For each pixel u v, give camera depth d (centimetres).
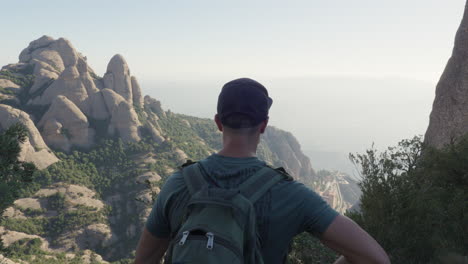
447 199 984
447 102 3052
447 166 1077
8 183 1095
